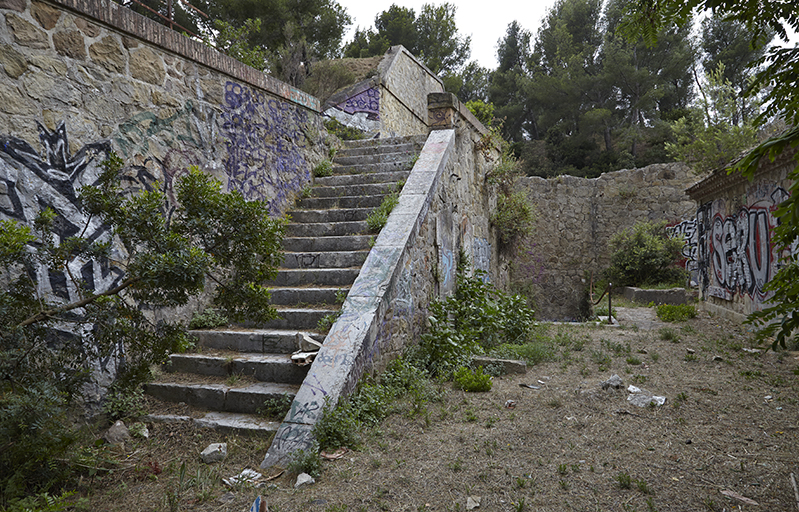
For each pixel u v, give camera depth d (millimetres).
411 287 5871
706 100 14258
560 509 2791
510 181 11461
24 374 2811
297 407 3844
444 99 8055
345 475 3219
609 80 25953
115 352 4145
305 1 16219
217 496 3008
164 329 3396
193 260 2938
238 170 6324
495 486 3062
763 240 7605
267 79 6922
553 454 3529
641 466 3316
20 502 2533
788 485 2998
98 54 4512
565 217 17250
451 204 7746
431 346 5816
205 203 3219
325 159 8570
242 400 4238
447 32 26453
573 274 17156
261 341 4926
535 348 6531
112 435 3791
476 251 9578
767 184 7469
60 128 4133
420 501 2902
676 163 16406
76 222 4168
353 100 12430
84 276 4176
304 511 2803
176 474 3299
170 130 5289
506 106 30984
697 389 5008
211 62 5859
